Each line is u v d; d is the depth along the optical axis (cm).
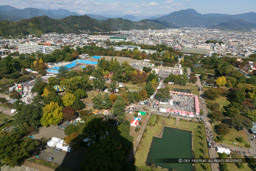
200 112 15900
